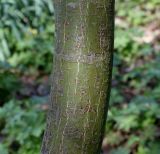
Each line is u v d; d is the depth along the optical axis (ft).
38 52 14.48
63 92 2.86
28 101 11.11
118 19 17.13
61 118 2.89
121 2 18.35
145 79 12.25
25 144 9.32
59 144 2.94
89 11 2.70
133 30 15.29
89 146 2.93
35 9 13.89
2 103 12.09
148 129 9.56
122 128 9.70
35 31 15.19
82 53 2.77
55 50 2.89
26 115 9.87
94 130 2.90
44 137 3.09
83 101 2.84
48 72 14.05
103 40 2.78
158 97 10.94
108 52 2.83
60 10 2.77
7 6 12.82
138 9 17.76
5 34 14.23
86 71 2.79
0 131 10.05
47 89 12.93
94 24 2.72
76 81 2.81
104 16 2.73
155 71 12.39
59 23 2.80
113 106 10.88
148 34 15.79
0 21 13.11
